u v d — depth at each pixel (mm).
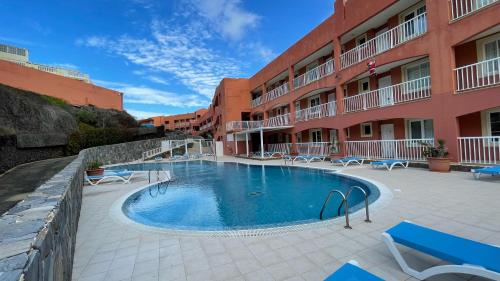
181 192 10383
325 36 17203
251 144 29656
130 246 4270
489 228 4109
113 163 25328
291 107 21578
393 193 6754
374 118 13430
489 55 10031
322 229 4520
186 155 30047
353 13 14734
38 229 1706
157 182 11773
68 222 3309
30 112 20562
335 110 16562
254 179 12953
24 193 6730
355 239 4027
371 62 13281
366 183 8609
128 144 28547
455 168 9594
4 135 12586
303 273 3135
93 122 33156
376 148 13945
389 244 3182
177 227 5328
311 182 11141
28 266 1248
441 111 10242
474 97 9180
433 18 10516
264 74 26531
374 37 14805
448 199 5863
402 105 11898
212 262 3555
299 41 20172
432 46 10578
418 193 6582
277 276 3098
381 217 4953
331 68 17203
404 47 11797
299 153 20750
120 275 3332
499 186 6867
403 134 13633
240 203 8391
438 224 4422
